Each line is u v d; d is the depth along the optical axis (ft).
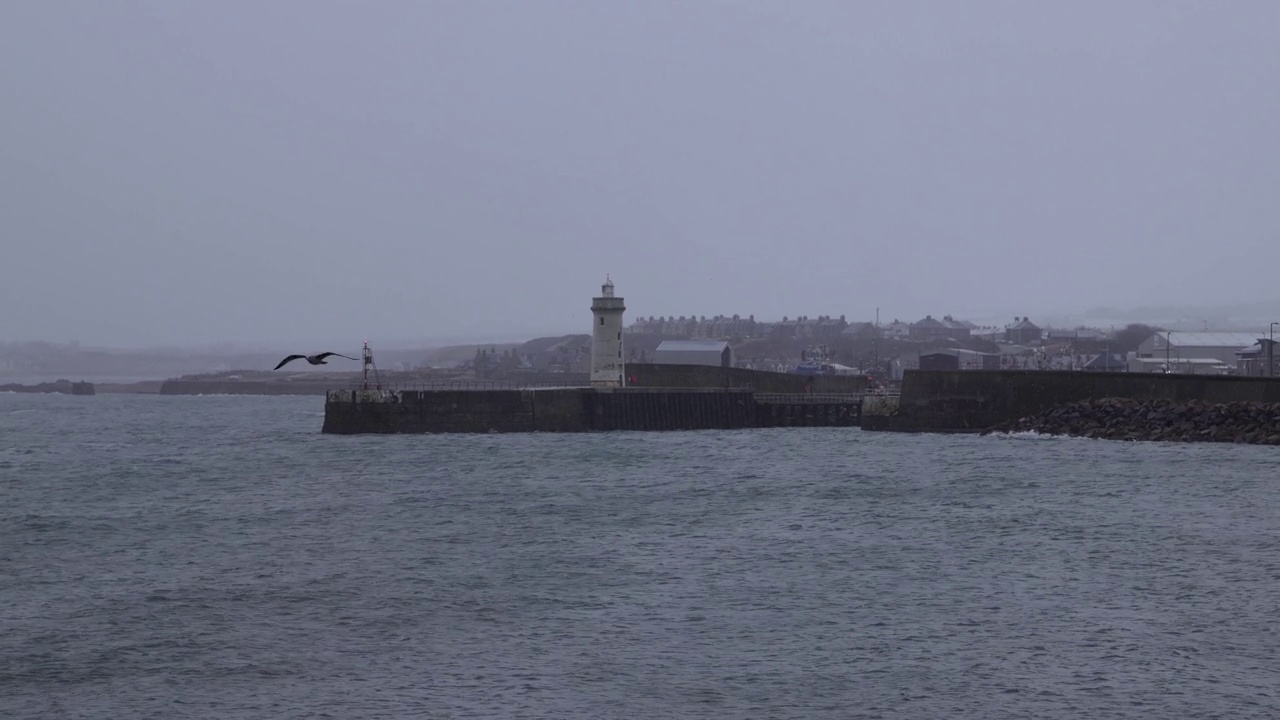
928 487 276.00
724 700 137.49
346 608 173.47
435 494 277.85
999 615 167.22
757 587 183.01
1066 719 131.44
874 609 170.81
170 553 212.23
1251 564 193.77
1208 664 147.02
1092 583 183.32
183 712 134.82
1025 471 299.58
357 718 132.77
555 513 249.14
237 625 165.48
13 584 188.85
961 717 132.26
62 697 139.33
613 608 172.45
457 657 151.84
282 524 240.53
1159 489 265.34
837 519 237.45
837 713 133.69
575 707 135.54
